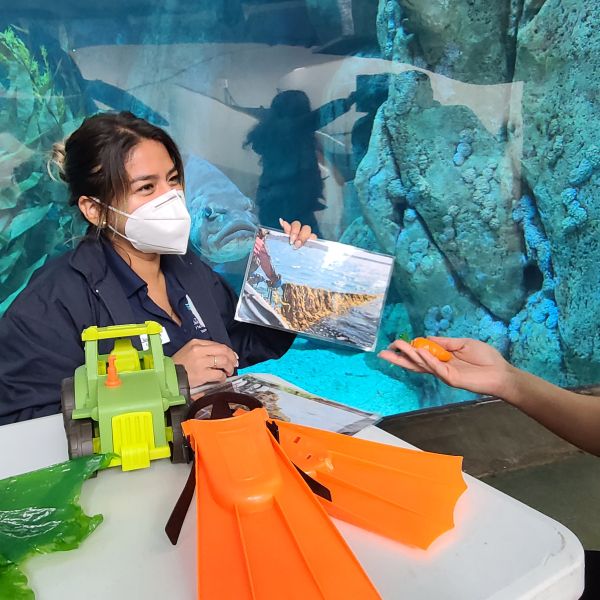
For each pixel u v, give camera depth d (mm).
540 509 1981
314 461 689
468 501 662
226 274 4500
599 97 4039
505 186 4523
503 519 628
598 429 998
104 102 3896
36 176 3830
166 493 699
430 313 4918
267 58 4176
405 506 633
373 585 497
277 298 1413
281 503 590
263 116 4273
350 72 4375
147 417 761
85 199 1579
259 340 1848
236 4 3973
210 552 535
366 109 4496
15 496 658
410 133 4520
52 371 1412
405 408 4914
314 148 4484
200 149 4188
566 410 1012
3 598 515
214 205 4312
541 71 4238
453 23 4168
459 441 2318
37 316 1434
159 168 1521
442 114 4457
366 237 4828
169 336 1604
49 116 3770
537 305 4684
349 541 597
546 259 4562
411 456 725
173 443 756
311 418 910
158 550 594
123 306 1521
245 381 1092
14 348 1417
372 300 1419
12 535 600
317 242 1461
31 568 568
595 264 4281
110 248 1585
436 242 4727
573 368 4527
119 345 904
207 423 703
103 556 585
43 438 881
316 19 4180
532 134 4371
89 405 780
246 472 610
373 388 4996
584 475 2154
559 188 4297
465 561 565
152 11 3807
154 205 1514
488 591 525
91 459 720
